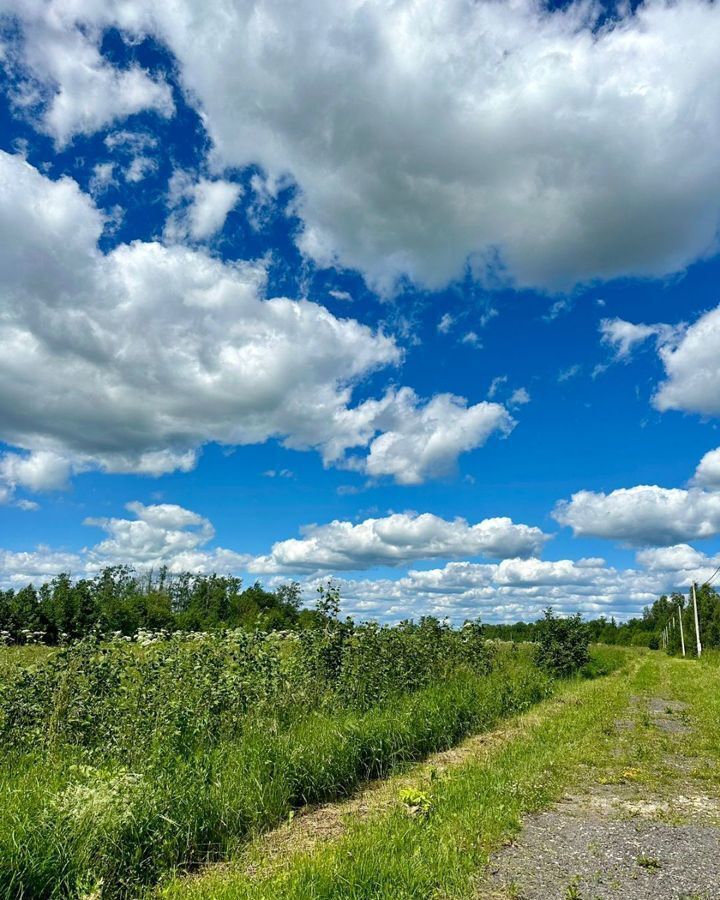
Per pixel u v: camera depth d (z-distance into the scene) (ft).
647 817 24.67
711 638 229.45
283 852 21.76
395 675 49.55
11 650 38.78
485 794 26.45
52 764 26.05
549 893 17.42
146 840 19.99
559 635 92.53
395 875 17.67
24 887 16.67
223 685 33.12
